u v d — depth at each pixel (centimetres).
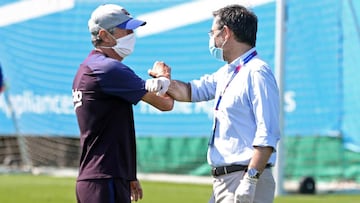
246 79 1439
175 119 4000
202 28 3922
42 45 4281
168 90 1565
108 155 1457
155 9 4003
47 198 3253
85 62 1498
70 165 4494
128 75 1462
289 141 4031
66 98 4228
